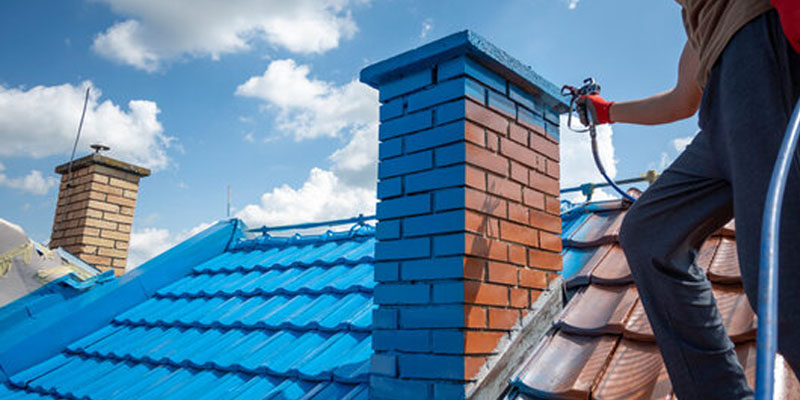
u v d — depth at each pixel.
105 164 8.62
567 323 2.94
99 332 5.89
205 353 4.52
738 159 1.54
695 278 1.84
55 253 6.06
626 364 2.57
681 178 1.84
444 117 2.85
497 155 2.93
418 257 2.79
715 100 1.67
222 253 7.09
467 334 2.58
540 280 3.08
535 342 2.94
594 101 2.45
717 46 1.63
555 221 3.29
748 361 2.38
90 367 5.22
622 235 1.99
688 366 1.82
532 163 3.17
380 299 2.91
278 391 3.59
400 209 2.92
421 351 2.69
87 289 6.07
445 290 2.66
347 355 3.76
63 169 9.01
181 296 6.13
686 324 1.82
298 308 4.83
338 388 3.43
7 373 5.43
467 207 2.69
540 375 2.64
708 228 1.85
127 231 8.76
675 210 1.84
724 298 2.89
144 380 4.51
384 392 2.79
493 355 2.71
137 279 6.41
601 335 2.79
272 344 4.29
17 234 5.77
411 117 3.00
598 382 2.48
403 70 3.06
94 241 8.34
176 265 6.71
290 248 6.53
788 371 2.21
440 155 2.82
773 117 1.47
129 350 5.15
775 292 1.01
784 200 1.45
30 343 5.61
